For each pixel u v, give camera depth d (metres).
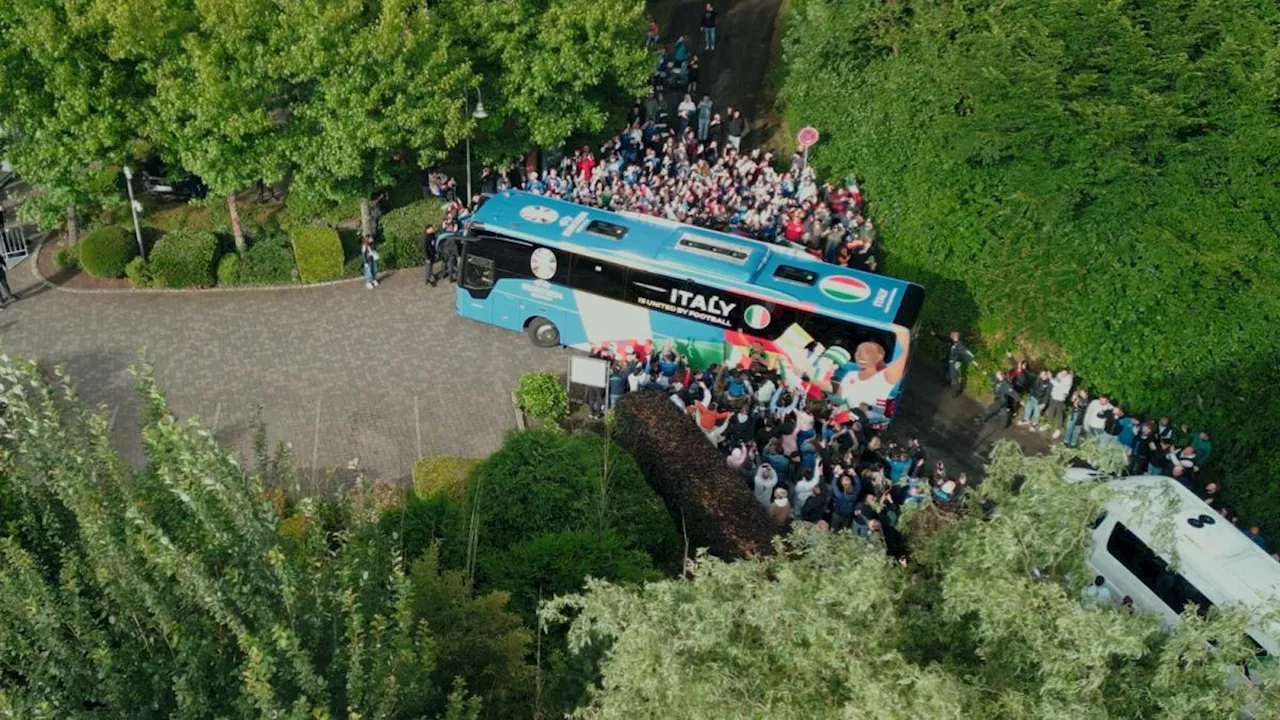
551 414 26.28
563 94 32.16
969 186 30.34
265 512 10.88
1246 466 24.62
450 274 32.72
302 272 31.81
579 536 16.38
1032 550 11.48
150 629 10.76
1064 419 28.14
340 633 10.87
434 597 12.67
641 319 28.61
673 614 10.70
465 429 26.67
